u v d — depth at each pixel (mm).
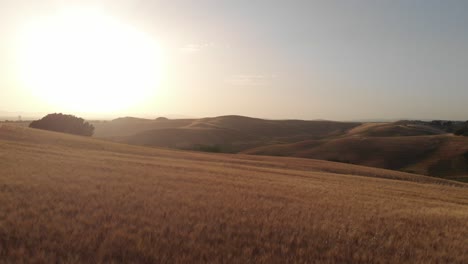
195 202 14219
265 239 9961
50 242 8172
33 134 50062
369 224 13258
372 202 19594
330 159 95625
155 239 9016
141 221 10617
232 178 25594
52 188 14562
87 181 17375
